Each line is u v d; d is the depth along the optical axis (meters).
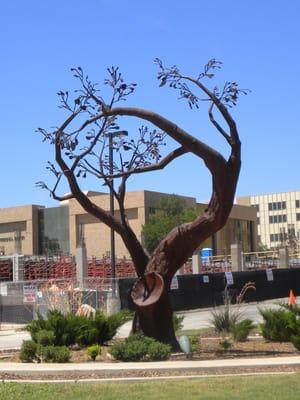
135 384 11.24
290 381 10.91
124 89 15.74
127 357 14.26
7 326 28.95
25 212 109.81
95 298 30.19
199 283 37.16
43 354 14.63
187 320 29.12
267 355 14.91
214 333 20.14
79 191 15.84
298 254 76.38
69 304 24.91
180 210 93.12
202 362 13.27
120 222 15.98
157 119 14.83
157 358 14.24
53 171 16.23
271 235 166.88
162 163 15.80
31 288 28.45
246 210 117.38
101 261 59.31
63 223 106.50
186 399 9.55
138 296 15.55
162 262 15.54
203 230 15.23
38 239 109.31
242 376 11.89
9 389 10.77
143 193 95.06
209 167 14.80
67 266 51.50
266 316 18.34
